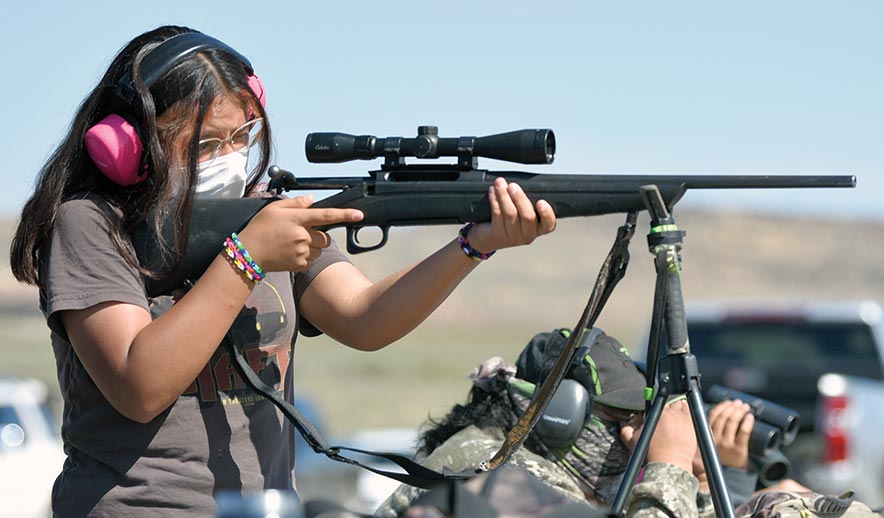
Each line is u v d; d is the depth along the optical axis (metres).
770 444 9.87
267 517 5.27
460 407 9.55
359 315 7.93
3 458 24.92
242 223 7.22
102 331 6.89
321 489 16.69
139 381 6.76
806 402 27.98
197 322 6.80
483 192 7.04
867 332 29.05
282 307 7.81
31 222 7.25
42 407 26.92
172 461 7.21
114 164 7.10
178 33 7.61
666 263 6.73
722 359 29.66
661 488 8.41
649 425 6.98
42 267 7.26
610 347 9.30
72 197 7.25
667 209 6.75
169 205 7.19
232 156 7.44
